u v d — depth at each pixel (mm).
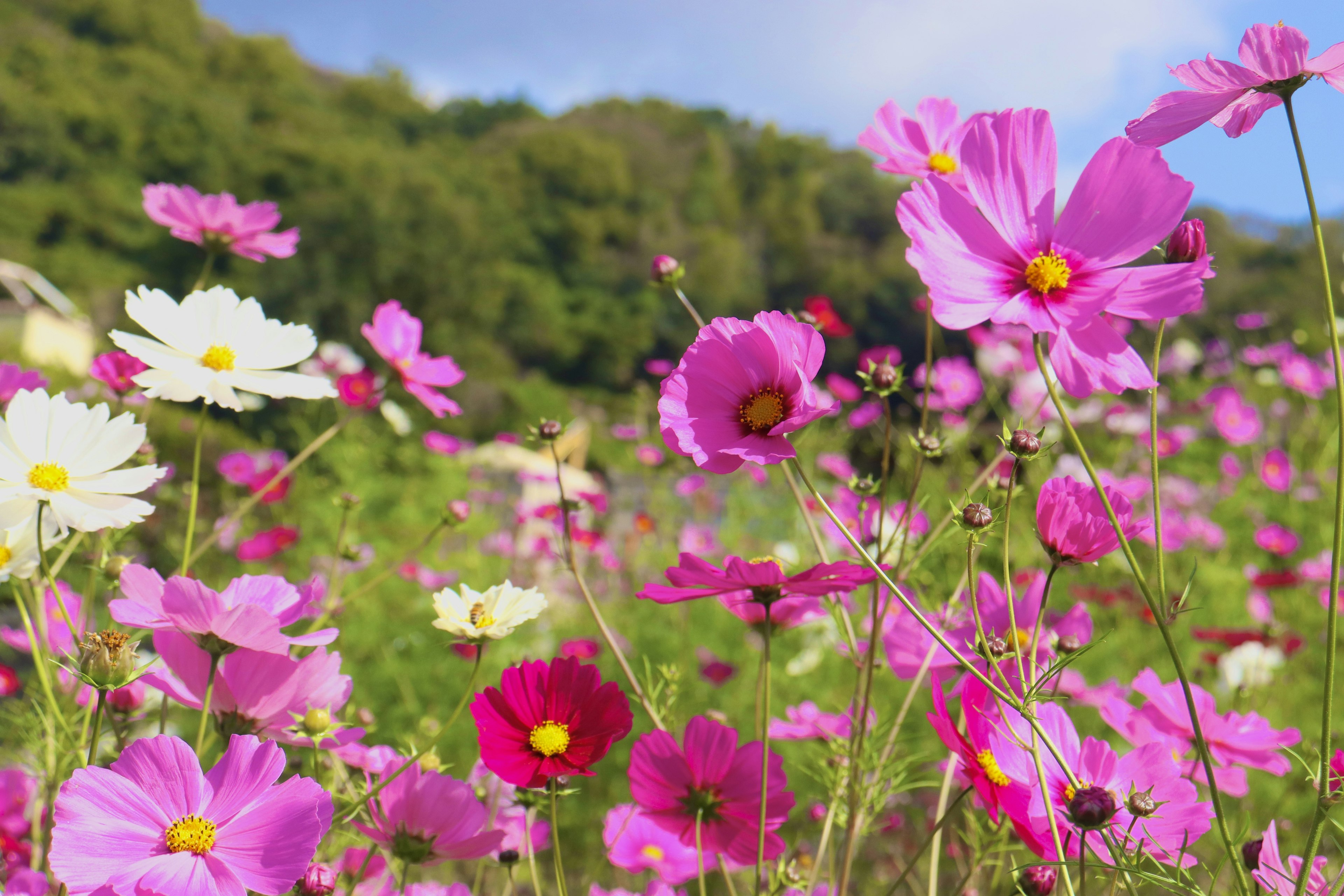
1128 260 501
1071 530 525
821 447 1695
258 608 513
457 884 621
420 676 1437
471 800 577
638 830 770
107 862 467
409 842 575
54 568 642
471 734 1267
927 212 500
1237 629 1360
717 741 606
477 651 584
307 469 2154
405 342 841
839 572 533
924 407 659
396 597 1742
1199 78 502
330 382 687
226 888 472
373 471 2193
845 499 1173
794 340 509
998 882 689
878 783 657
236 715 548
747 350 518
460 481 2414
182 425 2414
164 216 805
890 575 653
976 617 509
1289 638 1178
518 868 700
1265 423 2314
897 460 1354
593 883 784
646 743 606
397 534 2062
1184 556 1585
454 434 9945
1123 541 464
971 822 670
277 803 486
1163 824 544
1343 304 2625
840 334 950
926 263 489
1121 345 486
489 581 1813
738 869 836
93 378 767
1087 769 556
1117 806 517
